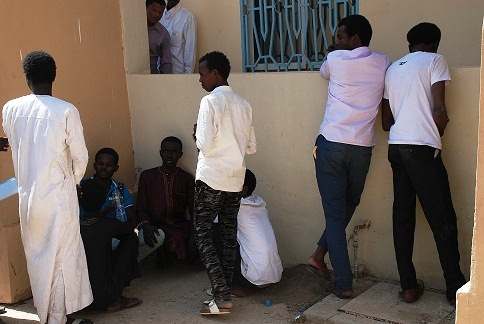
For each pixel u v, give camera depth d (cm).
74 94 507
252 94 489
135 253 448
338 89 418
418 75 390
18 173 386
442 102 387
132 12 559
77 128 382
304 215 480
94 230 425
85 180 475
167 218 519
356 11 573
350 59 412
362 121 414
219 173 408
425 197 394
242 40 641
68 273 389
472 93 393
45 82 386
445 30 534
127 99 561
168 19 658
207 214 416
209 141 401
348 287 422
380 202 442
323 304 418
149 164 562
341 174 422
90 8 519
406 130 392
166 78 537
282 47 616
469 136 398
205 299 452
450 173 409
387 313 398
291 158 478
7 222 445
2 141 404
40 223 383
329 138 418
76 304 394
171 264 518
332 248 422
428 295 420
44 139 375
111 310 436
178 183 519
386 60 420
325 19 591
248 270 441
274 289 458
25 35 461
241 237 448
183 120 534
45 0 477
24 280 456
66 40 498
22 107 383
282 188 488
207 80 417
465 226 409
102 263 427
